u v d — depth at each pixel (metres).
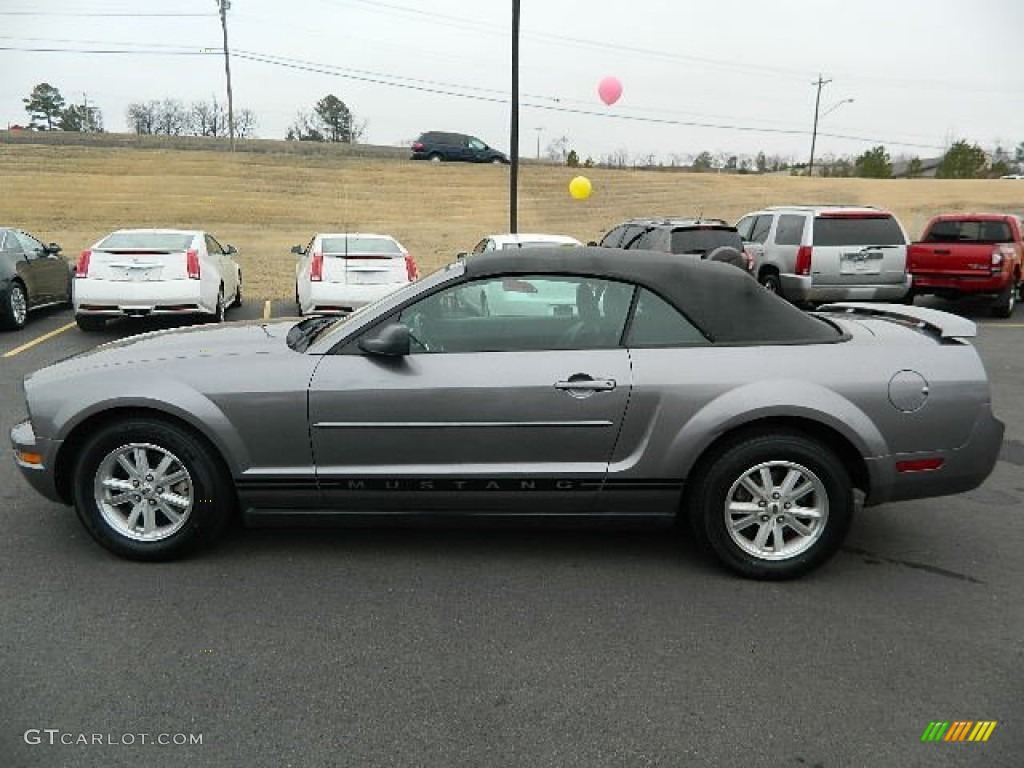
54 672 3.09
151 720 2.81
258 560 4.10
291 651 3.26
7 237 11.56
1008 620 3.59
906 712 2.92
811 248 12.75
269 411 3.84
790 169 89.62
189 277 10.48
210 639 3.34
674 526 4.12
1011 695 3.03
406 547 4.28
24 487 5.02
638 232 12.54
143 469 3.97
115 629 3.40
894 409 3.84
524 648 3.31
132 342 4.44
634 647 3.32
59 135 60.97
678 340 3.91
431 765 2.62
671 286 3.95
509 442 3.84
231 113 66.69
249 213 31.69
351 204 34.56
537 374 3.82
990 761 2.67
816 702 2.97
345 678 3.08
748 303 3.98
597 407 3.81
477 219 32.66
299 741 2.72
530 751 2.69
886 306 4.79
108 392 3.88
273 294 15.49
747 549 3.92
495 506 3.94
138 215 30.28
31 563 4.02
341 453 3.88
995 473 5.66
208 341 4.28
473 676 3.10
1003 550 4.35
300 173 40.69
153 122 88.31
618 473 3.86
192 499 3.96
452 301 3.95
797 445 3.82
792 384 3.79
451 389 3.81
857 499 4.12
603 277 3.94
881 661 3.24
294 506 3.97
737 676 3.13
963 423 3.90
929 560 4.22
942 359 3.92
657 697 2.99
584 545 4.33
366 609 3.61
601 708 2.92
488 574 3.97
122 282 10.34
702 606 3.68
